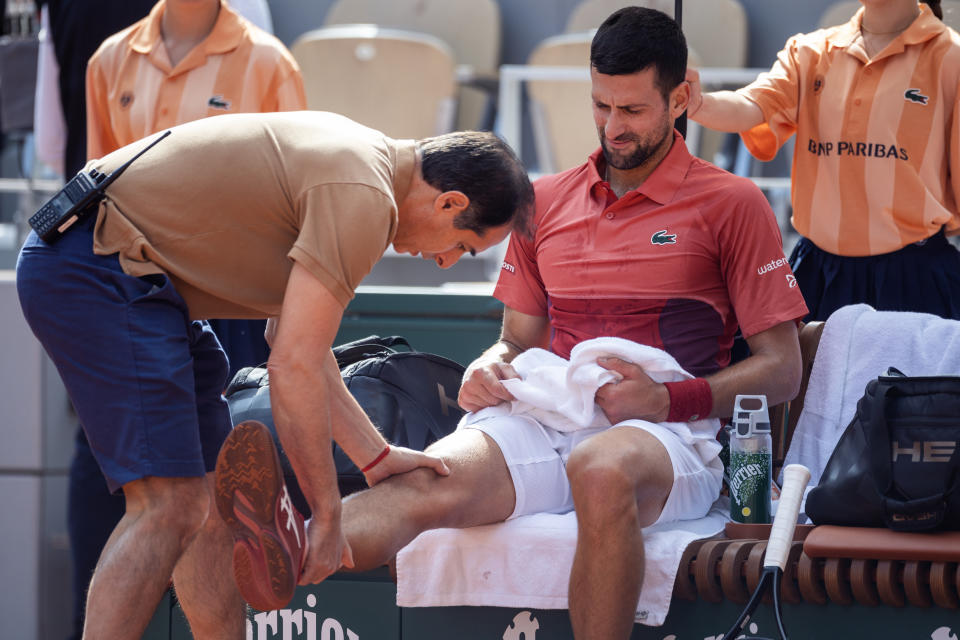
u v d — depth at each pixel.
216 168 7.52
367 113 19.27
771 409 10.33
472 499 8.63
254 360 12.55
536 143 19.05
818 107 11.20
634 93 9.30
